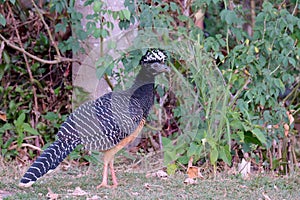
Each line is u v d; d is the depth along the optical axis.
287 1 14.16
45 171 9.45
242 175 11.41
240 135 11.48
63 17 12.96
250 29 15.50
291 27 12.31
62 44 12.73
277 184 10.91
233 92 12.45
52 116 12.98
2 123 13.21
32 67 13.47
